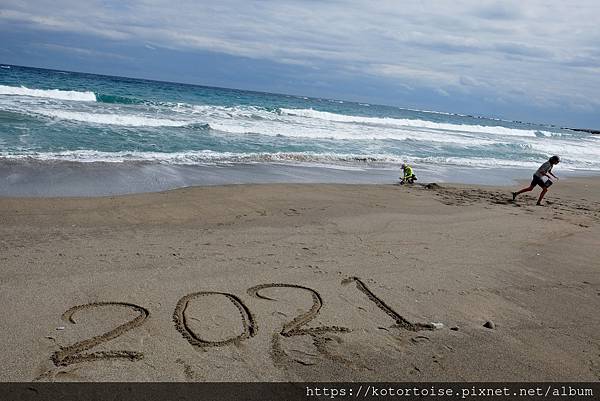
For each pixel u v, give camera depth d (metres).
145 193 8.76
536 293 5.25
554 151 28.61
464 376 3.52
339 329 4.08
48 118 15.74
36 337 3.57
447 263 6.02
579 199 12.60
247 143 16.62
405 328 4.20
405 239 6.99
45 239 5.83
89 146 12.61
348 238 6.81
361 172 13.74
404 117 56.25
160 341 3.66
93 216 7.07
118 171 10.34
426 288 5.14
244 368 3.41
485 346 3.96
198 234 6.51
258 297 4.57
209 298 4.46
